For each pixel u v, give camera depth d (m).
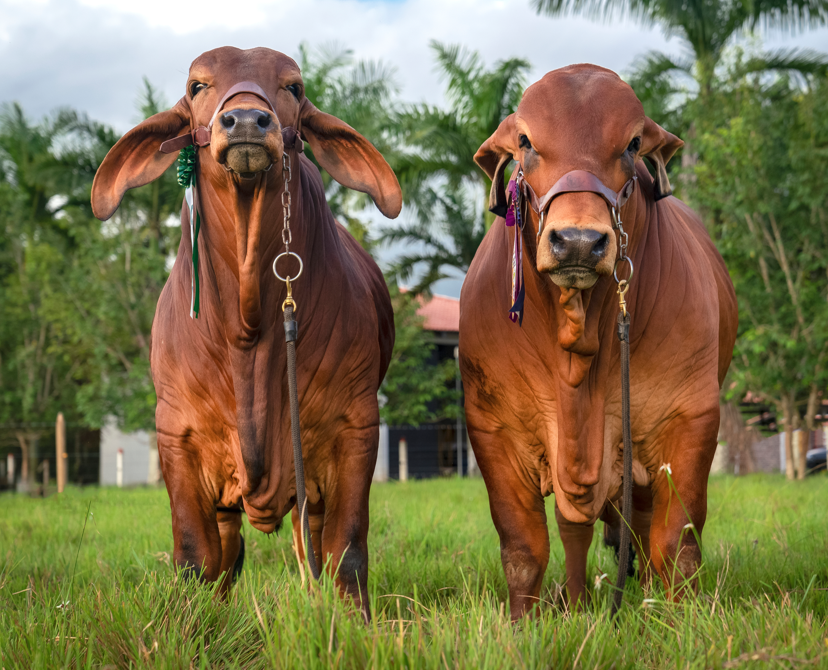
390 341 4.97
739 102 14.96
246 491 3.61
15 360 21.67
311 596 2.69
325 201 4.01
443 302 28.45
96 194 3.59
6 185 24.45
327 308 3.77
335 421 3.86
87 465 25.66
